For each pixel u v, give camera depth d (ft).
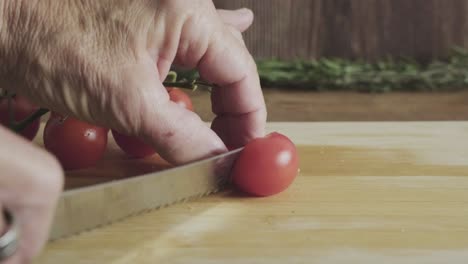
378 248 1.14
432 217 1.22
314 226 1.19
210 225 1.19
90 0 1.17
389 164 1.42
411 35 2.45
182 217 1.21
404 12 2.43
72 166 1.39
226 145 1.41
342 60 2.36
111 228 1.17
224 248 1.14
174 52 1.22
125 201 1.17
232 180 1.30
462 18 2.43
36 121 1.47
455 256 1.12
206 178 1.27
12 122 1.38
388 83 2.16
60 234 1.10
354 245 1.14
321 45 2.46
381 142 1.52
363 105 2.03
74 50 1.15
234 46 1.31
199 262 1.10
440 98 2.10
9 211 0.84
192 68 1.35
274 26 2.44
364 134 1.56
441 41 2.45
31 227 0.87
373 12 2.43
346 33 2.45
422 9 2.43
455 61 2.27
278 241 1.15
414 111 1.98
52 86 1.17
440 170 1.39
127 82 1.15
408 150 1.48
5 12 1.15
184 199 1.25
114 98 1.16
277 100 2.06
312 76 2.16
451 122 1.63
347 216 1.22
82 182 1.36
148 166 1.43
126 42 1.16
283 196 1.29
